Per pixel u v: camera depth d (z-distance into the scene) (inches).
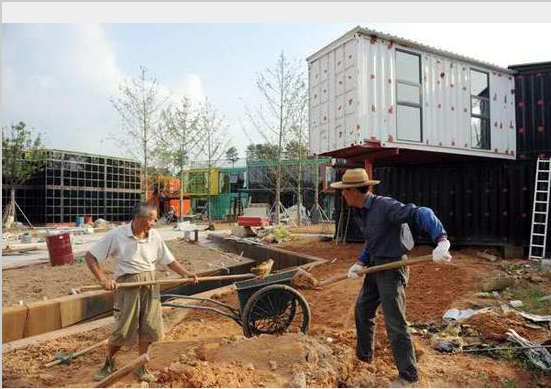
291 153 1001.5
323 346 179.2
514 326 214.7
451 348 190.4
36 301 298.2
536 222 457.1
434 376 164.2
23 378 167.3
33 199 1112.2
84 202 1185.4
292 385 147.9
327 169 1198.9
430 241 503.5
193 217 1392.7
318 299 287.6
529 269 378.9
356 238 552.4
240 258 527.8
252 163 1422.2
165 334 222.1
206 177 1482.5
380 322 229.3
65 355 190.9
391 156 470.9
